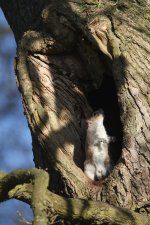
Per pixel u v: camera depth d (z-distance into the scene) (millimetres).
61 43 10633
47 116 10227
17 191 8672
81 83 10852
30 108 10289
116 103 11430
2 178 8953
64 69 10758
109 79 10797
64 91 10633
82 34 10461
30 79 10547
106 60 10422
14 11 11922
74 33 10570
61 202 8773
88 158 10516
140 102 9758
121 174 9438
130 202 9344
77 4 10719
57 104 10461
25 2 11656
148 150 9484
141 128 9609
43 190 8227
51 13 10680
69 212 8758
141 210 9273
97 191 9586
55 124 10234
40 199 8102
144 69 10039
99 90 11023
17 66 10672
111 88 11070
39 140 10133
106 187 9484
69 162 9883
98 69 10664
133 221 8859
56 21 10617
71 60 10828
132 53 10188
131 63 10078
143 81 9930
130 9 10727
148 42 10367
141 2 10883
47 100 10430
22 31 11664
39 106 10305
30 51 10688
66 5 10688
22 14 11680
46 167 10422
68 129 10367
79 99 10734
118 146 11141
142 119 9656
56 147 10000
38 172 8500
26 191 8672
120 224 8836
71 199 8867
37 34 10719
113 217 8820
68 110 10523
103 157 10648
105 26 10414
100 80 10734
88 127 10664
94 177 10508
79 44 10680
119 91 9891
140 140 9531
